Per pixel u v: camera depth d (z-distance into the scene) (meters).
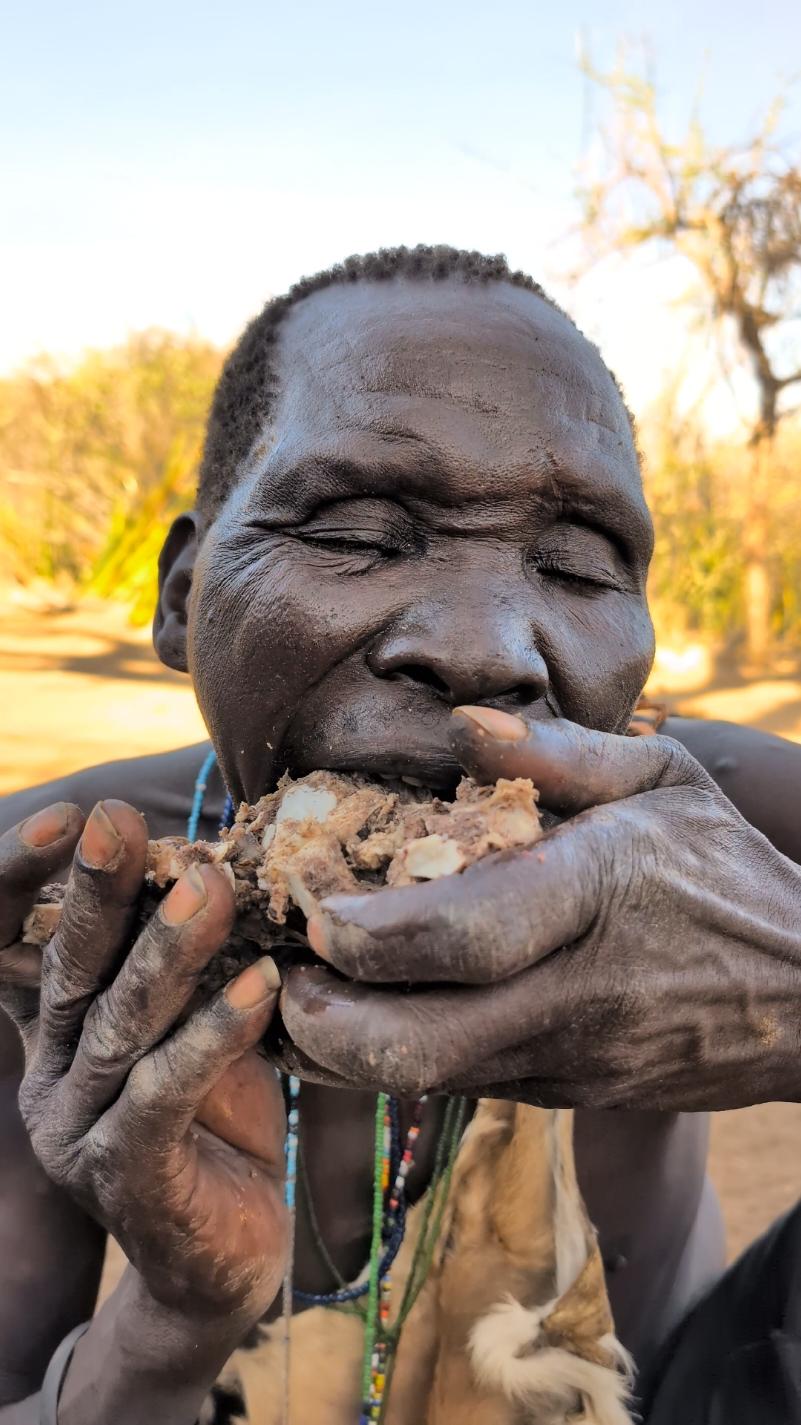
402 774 0.30
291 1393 0.40
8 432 4.80
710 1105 0.29
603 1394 0.39
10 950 0.31
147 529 3.96
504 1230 0.40
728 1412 0.40
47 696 2.48
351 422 0.32
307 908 0.26
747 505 3.69
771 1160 0.94
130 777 0.47
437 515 0.32
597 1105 0.28
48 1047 0.29
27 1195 0.41
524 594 0.32
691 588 3.89
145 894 0.28
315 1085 0.41
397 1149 0.40
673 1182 0.44
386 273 0.36
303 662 0.32
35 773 1.83
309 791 0.29
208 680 0.34
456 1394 0.40
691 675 3.30
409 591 0.31
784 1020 0.28
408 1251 0.40
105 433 4.72
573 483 0.32
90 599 3.97
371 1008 0.24
